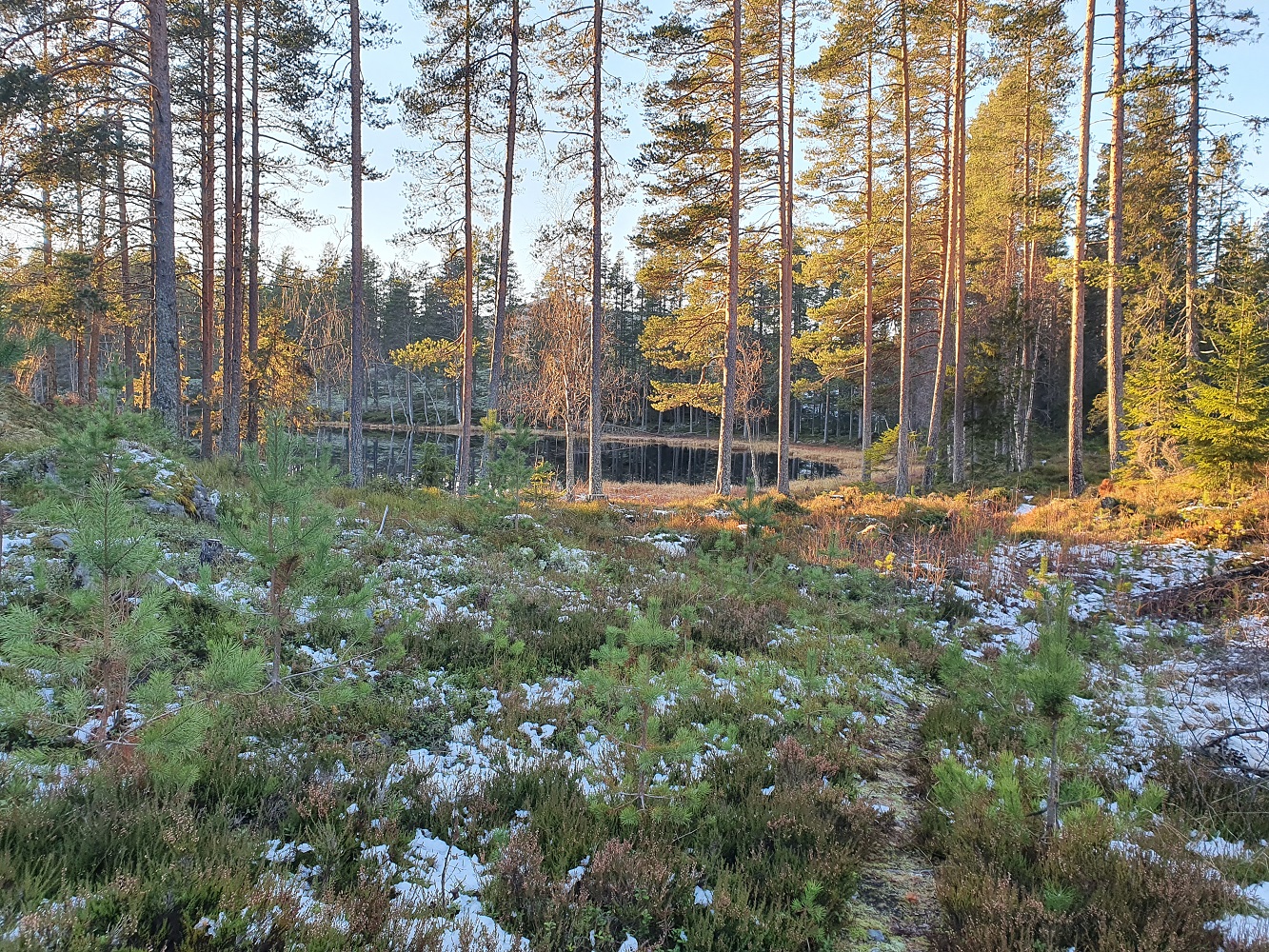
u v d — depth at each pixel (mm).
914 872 4668
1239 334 13930
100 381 10023
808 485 33906
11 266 21109
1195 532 12984
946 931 3879
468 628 7652
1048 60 20578
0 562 5121
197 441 24688
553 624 8383
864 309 29859
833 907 4055
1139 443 18266
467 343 21484
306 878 3605
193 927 2879
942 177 25969
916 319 34250
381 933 3176
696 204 20812
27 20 14664
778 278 24781
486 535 12602
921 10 20250
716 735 5707
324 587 5887
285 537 5246
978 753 6367
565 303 31672
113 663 3773
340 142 18375
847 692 7688
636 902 3758
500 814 4508
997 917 3770
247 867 3279
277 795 4211
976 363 30328
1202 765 5887
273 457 5266
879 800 5656
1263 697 7344
